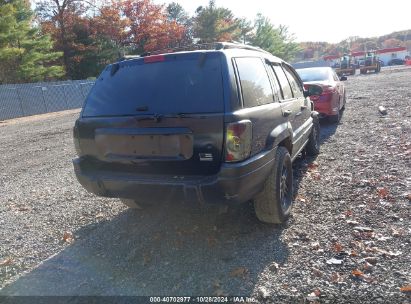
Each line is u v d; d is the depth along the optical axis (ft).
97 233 14.57
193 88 11.84
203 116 11.25
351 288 9.89
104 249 13.21
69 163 28.12
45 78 126.31
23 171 26.76
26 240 14.44
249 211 15.48
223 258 11.96
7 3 107.04
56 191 20.70
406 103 42.50
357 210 14.70
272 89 14.99
